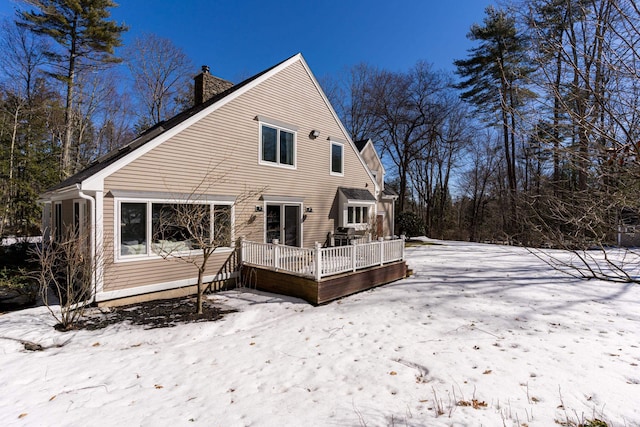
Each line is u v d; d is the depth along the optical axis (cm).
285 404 385
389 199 2327
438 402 380
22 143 2184
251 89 1088
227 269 1001
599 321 671
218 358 520
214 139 982
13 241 1834
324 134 1370
